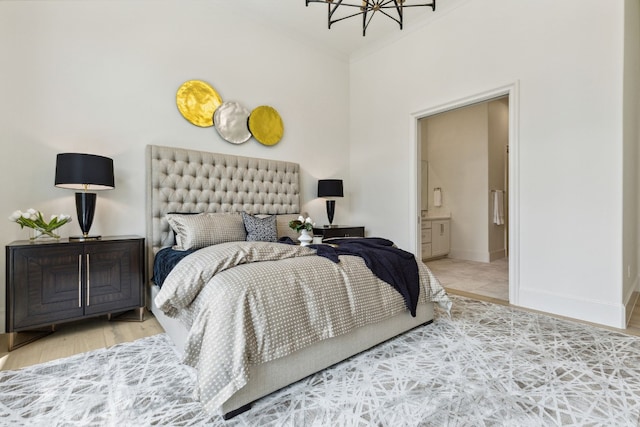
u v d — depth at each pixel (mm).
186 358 1397
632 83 2842
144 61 2992
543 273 2805
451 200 5918
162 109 3090
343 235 4121
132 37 2932
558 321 2514
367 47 4438
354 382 1654
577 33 2598
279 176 3871
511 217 2990
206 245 2658
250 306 1474
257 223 2996
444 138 6008
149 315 2750
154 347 2092
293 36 4090
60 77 2592
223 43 3500
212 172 3311
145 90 2996
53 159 2559
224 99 3512
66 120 2613
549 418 1356
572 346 2057
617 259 2414
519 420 1345
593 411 1401
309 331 1635
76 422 1350
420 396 1521
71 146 2633
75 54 2656
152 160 2938
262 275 1604
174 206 3041
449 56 3531
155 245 2916
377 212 4402
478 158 5516
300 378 1629
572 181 2635
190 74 3271
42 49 2520
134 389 1600
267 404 1473
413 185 3957
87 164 2346
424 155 6168
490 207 5469
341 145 4676
